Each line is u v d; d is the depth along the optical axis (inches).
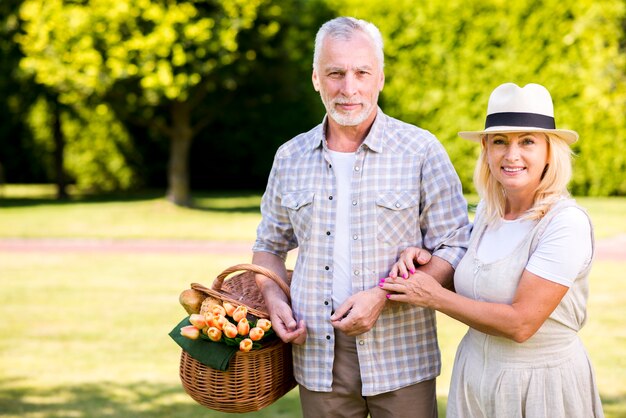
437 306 104.0
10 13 586.9
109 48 521.7
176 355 229.0
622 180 591.2
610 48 574.6
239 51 553.3
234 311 111.7
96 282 332.8
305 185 117.0
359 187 113.0
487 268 103.0
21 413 181.5
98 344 239.8
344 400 115.5
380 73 113.3
